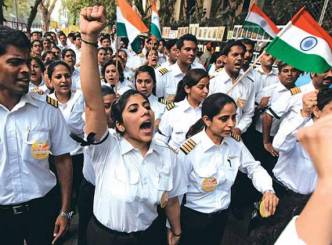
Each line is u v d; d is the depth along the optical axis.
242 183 3.37
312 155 0.56
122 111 1.66
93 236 1.79
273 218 2.18
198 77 2.88
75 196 3.39
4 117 1.73
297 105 3.10
